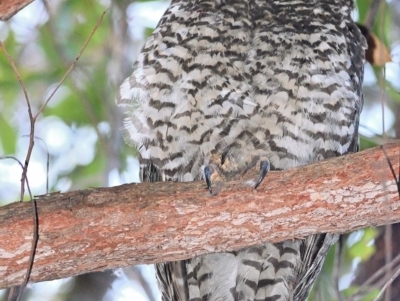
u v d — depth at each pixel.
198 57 8.94
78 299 11.73
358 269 10.63
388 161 7.10
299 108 8.84
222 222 7.49
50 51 12.37
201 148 9.08
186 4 9.32
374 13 9.46
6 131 12.75
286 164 9.02
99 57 12.33
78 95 11.73
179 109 8.97
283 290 9.55
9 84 12.47
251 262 9.50
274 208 7.44
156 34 9.30
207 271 9.61
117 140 11.30
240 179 7.64
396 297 9.68
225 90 8.88
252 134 8.93
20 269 7.32
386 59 9.45
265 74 8.88
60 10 12.20
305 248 9.46
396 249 10.35
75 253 7.39
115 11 11.79
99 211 7.34
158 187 7.48
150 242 7.49
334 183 7.32
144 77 9.12
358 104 9.46
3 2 6.91
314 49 8.95
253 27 9.12
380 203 7.30
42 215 7.29
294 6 9.25
